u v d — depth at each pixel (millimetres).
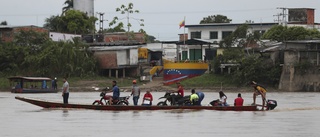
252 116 61594
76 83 136375
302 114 64562
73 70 140625
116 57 143750
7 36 154750
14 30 154500
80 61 142000
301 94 118875
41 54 142250
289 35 154750
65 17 180000
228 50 141375
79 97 104812
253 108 67938
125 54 144875
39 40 148750
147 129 50656
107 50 144750
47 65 141250
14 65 142875
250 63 133375
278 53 134125
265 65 133000
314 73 129375
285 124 54531
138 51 152250
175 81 138125
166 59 166875
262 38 161500
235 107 67375
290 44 133750
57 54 141125
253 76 132625
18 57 144250
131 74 147625
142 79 141375
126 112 65312
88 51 145875
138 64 147500
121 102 68875
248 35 145500
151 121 56406
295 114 64500
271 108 69750
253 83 69375
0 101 90875
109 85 136375
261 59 134250
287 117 60844
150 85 137500
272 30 160500
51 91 125438
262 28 179625
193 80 137375
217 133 48312
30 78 123500
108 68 144375
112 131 49375
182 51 165625
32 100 70188
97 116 61000
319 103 87500
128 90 130625
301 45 132250
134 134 47688
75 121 56531
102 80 140125
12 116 61906
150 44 166875
